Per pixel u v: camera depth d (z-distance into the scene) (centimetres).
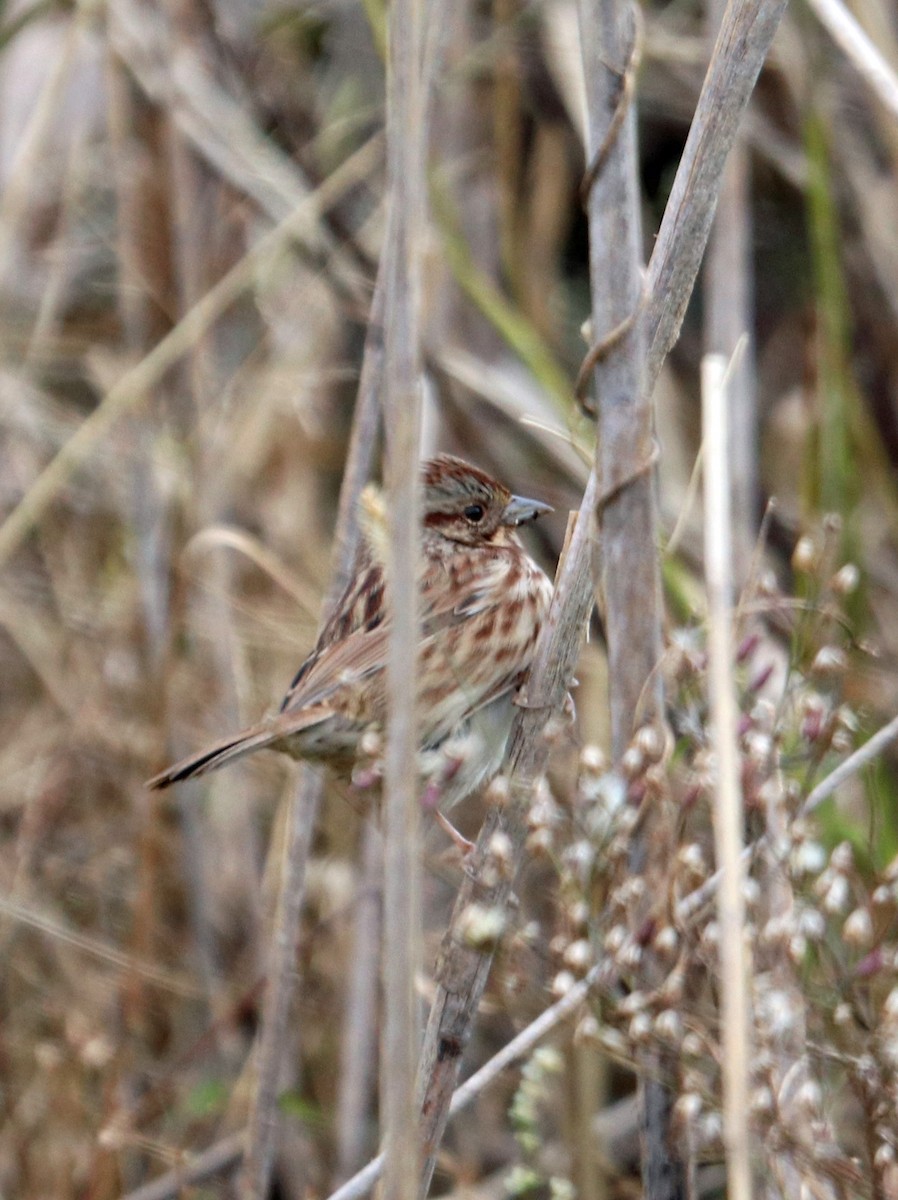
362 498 727
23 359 1248
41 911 1080
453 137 1245
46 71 1373
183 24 1208
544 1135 1021
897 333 1198
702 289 1363
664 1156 636
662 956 571
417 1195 593
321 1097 1045
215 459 1138
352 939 1031
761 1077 552
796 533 1162
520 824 631
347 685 770
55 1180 972
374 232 1233
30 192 1288
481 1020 1032
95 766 1141
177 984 1018
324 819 1096
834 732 612
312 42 1327
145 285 1182
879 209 1151
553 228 1292
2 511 1216
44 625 1201
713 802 591
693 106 1316
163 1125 1020
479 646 792
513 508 867
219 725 1123
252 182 1163
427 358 1117
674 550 966
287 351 1234
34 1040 1031
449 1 1185
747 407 1023
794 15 1134
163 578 1130
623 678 625
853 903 725
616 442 621
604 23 614
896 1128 560
